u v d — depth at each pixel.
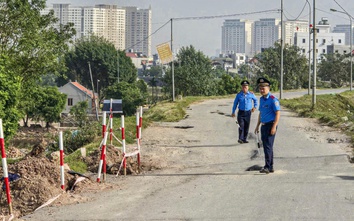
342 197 9.27
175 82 69.31
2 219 8.15
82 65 98.12
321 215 8.02
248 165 13.30
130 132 19.92
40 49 34.78
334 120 23.94
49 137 22.66
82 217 8.24
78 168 12.52
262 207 8.61
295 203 8.85
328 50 167.38
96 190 10.35
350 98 63.72
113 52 99.88
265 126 11.99
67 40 37.28
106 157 13.20
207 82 69.69
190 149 16.34
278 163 13.45
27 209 8.98
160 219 8.00
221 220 7.85
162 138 19.22
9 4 34.03
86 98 96.06
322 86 110.88
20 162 10.75
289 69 97.75
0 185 9.48
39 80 35.34
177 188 10.46
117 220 8.02
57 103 75.06
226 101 46.47
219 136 19.73
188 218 8.02
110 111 17.53
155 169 13.16
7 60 26.00
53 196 9.30
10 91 22.33
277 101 11.92
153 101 81.06
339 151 15.33
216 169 12.81
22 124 81.75
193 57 78.81
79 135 20.19
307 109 31.61
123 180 11.57
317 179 11.12
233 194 9.71
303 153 15.11
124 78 99.31
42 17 36.78
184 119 27.20
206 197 9.51
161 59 41.00
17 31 34.12
